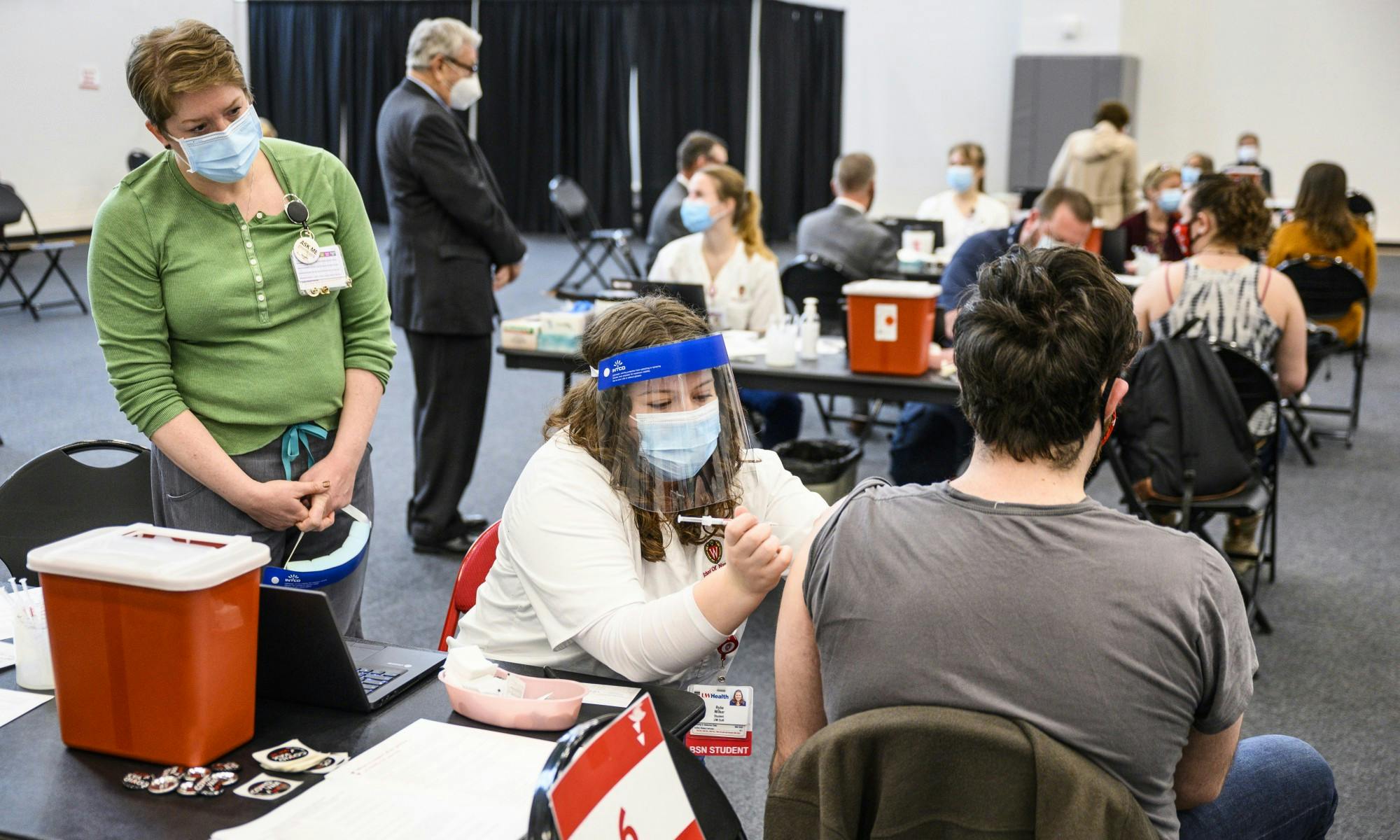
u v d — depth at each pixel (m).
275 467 1.80
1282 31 10.77
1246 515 2.88
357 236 1.89
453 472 3.48
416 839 0.93
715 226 3.75
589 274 9.02
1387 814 2.20
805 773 1.00
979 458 1.10
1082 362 1.03
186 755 1.06
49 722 1.16
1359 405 5.57
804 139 11.44
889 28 11.66
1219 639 1.01
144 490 1.86
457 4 10.84
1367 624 3.09
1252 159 9.60
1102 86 10.52
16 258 6.25
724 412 1.34
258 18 10.87
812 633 1.17
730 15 10.52
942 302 3.78
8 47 2.88
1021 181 10.94
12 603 1.28
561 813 0.82
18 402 4.45
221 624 1.06
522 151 11.30
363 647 1.33
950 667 1.01
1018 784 0.95
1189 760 1.11
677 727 1.17
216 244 1.70
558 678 1.29
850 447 3.47
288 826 0.95
